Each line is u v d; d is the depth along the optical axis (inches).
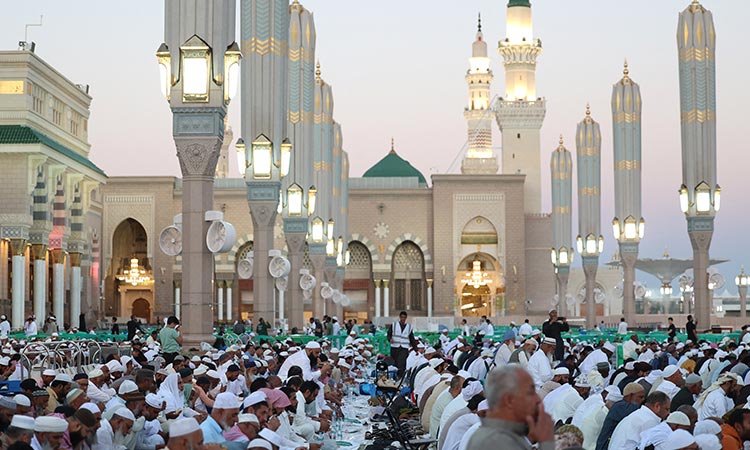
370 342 1540.4
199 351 718.5
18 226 1710.1
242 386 606.9
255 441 354.3
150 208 2704.2
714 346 969.5
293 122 1423.5
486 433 205.2
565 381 604.7
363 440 721.6
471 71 3742.6
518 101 3176.7
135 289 2760.8
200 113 713.6
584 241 2342.5
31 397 462.0
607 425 471.2
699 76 1523.1
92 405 415.5
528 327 1376.7
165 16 720.3
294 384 575.5
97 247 2605.8
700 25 1519.4
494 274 2839.6
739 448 430.6
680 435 370.6
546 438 205.0
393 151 3373.5
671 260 2842.0
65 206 1948.8
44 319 1807.3
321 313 1831.9
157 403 458.9
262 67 1096.2
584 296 2901.1
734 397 548.4
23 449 318.7
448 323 2330.2
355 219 2839.6
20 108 1742.1
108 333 1528.1
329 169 1904.5
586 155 2351.1
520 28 3348.9
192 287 721.6
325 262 1980.8
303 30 1425.9
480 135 3708.2
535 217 2893.7
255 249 1083.3
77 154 2010.3
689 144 1531.7
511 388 205.2
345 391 1026.1
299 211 1379.2
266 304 1088.2
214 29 716.7
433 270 2819.9
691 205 1531.7
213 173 726.5
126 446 439.8
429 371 773.9
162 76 718.5
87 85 2192.4
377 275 2824.8
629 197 2023.9
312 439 556.1
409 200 2842.0
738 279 2691.9
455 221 2817.4
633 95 2030.0
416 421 692.1
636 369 663.8
